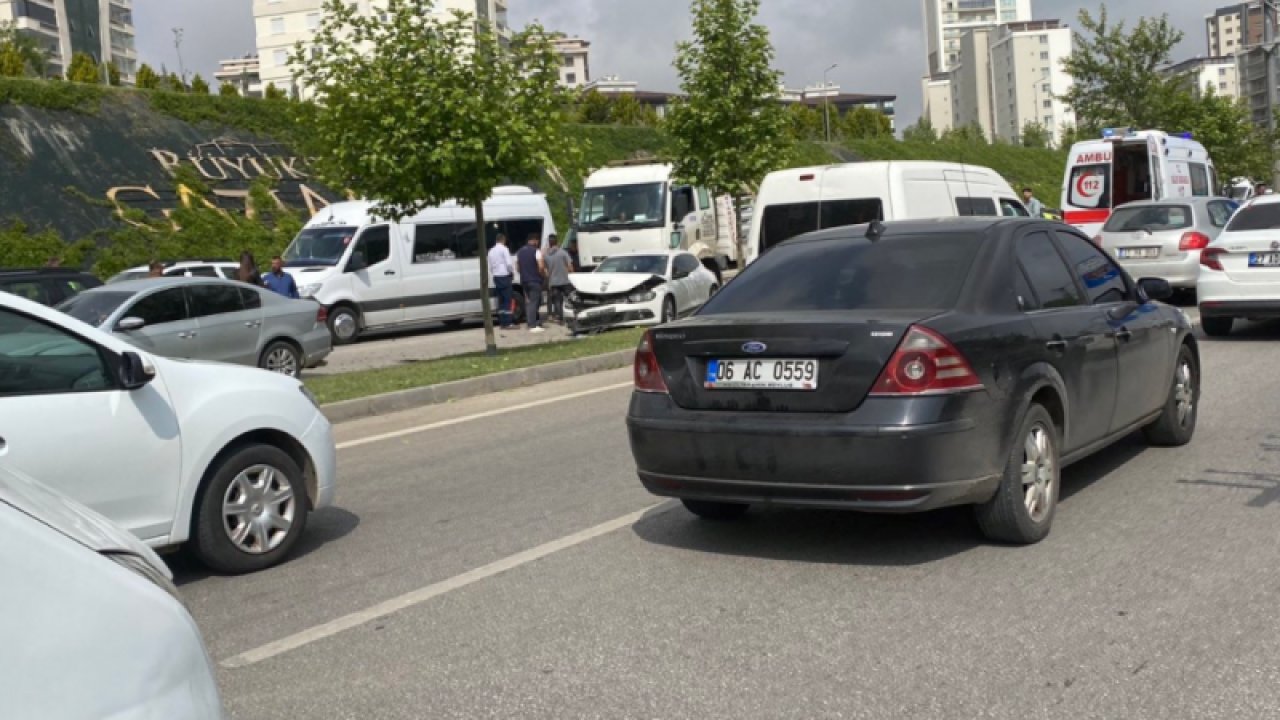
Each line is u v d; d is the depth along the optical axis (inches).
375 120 665.6
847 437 217.2
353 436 455.2
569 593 223.1
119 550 87.0
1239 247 550.0
